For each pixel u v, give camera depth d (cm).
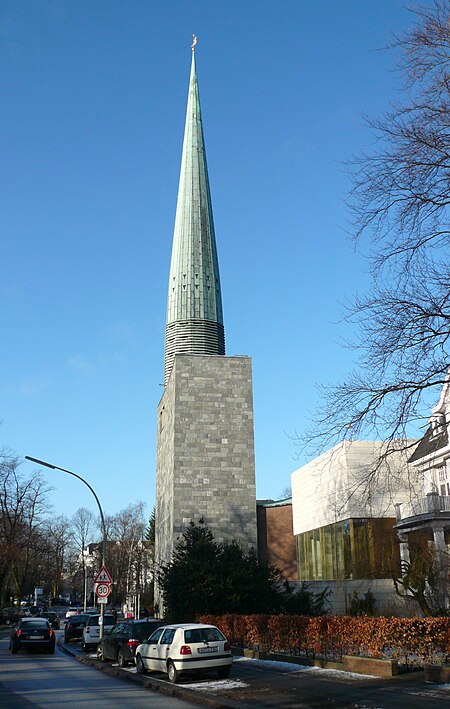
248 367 5262
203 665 1839
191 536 3441
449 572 2634
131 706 1448
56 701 1537
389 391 1465
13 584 8812
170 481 5134
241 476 5016
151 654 2003
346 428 1515
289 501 5831
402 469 1612
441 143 1395
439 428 1523
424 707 1240
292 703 1386
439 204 1424
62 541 9612
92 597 9700
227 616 2770
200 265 6444
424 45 1383
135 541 9069
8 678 2102
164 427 5750
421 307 1437
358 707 1278
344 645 1947
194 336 6212
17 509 6222
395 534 4072
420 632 1747
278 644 2303
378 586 3453
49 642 3278
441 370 1430
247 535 4891
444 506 3456
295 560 5653
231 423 5128
